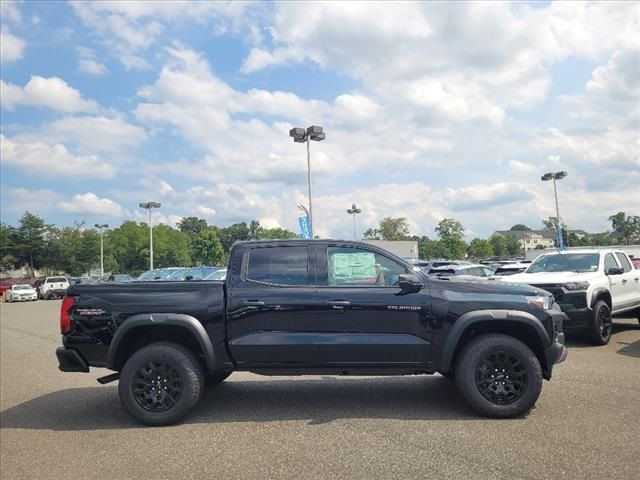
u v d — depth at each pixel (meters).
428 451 4.39
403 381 7.19
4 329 16.11
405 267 5.70
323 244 5.82
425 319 5.45
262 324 5.54
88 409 6.21
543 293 5.63
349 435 4.88
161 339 5.84
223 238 132.12
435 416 5.42
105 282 5.88
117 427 5.43
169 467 4.25
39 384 7.74
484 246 90.44
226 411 5.84
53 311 24.23
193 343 5.80
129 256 76.69
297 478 3.93
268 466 4.19
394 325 5.47
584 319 9.04
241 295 5.57
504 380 5.33
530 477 3.79
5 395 7.04
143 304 5.58
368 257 5.74
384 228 91.50
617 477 3.75
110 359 5.55
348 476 3.93
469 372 5.31
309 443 4.69
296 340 5.47
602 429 4.79
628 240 98.50
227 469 4.16
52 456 4.60
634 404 5.57
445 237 85.56
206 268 19.75
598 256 10.39
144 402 5.42
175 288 5.68
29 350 11.36
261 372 5.60
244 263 5.78
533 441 4.54
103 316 5.58
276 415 5.63
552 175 43.41
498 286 5.64
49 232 68.81
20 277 69.19
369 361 5.48
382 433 4.91
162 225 83.88
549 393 6.08
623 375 6.91
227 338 5.54
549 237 136.75
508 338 5.35
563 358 5.53
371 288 5.57
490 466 4.02
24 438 5.12
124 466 4.31
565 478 3.76
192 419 5.58
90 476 4.13
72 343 5.64
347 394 6.47
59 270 69.69
